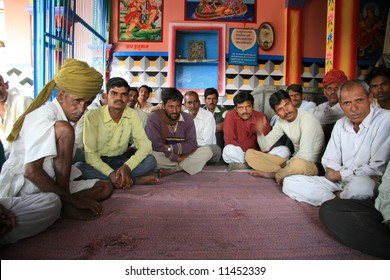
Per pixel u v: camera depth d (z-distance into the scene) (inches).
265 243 70.2
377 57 252.8
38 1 127.0
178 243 69.8
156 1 249.4
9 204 66.6
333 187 97.8
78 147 116.2
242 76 251.4
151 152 123.6
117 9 250.1
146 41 251.1
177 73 257.9
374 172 91.4
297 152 135.6
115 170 118.0
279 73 251.8
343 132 100.0
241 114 152.6
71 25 159.3
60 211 80.2
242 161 151.8
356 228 66.1
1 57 231.3
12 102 109.3
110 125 115.9
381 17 250.8
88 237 72.1
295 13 245.4
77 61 80.5
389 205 64.4
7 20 227.9
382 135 91.9
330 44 195.8
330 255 65.2
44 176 75.0
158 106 222.2
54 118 78.2
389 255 63.6
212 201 99.2
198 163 141.6
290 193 101.7
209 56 254.7
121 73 253.3
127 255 64.2
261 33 248.1
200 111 167.8
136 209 91.0
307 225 80.5
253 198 102.7
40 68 128.0
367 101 93.4
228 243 70.1
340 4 190.9
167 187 115.4
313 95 225.8
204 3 248.4
